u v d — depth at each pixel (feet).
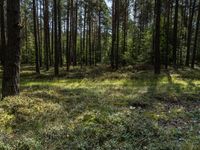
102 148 24.35
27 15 186.70
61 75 95.30
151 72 98.37
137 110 38.81
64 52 241.35
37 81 83.56
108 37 237.45
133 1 167.94
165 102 47.78
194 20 170.71
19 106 35.47
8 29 40.93
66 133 27.45
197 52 171.22
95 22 206.28
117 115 33.42
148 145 25.46
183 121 35.04
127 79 82.02
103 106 39.22
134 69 110.52
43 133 27.37
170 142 25.93
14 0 40.24
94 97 48.14
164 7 140.36
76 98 46.29
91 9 165.27
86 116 32.65
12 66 41.24
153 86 66.80
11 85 41.29
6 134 27.22
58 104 39.60
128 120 31.55
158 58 93.15
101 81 79.82
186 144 25.03
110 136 27.22
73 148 24.40
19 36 41.45
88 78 86.28
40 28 180.45
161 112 39.32
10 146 23.52
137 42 161.17
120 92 56.18
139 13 182.39
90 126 29.27
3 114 32.48
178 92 57.62
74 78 88.48
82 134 27.27
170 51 134.51
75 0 151.94
